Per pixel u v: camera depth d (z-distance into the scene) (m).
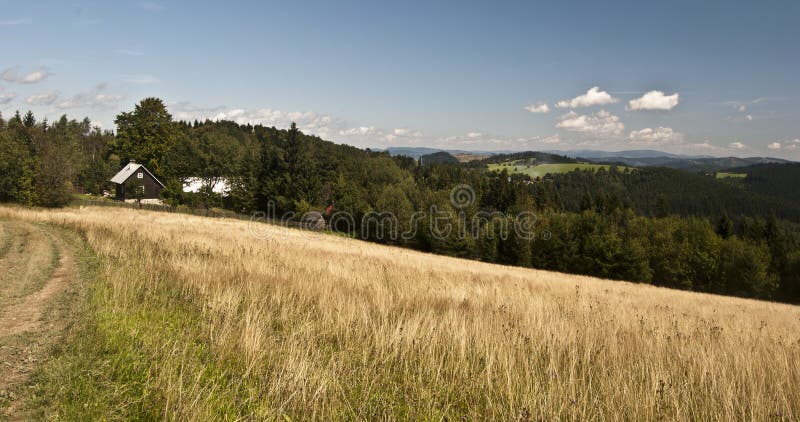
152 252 13.45
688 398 4.38
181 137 83.44
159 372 4.61
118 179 63.53
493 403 4.30
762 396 4.46
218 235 22.48
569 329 7.04
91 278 9.66
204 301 7.74
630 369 5.19
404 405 4.31
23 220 24.09
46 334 5.81
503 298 10.89
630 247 47.28
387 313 7.39
